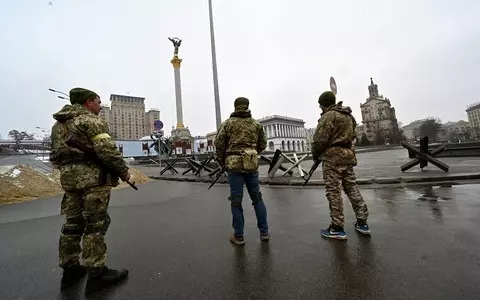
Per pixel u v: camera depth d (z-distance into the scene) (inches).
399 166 442.6
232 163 125.3
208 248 121.1
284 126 4650.6
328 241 121.3
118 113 3853.3
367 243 115.1
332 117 132.3
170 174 573.6
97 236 91.4
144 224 171.2
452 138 5226.4
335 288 80.4
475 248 102.8
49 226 180.7
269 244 122.2
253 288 83.4
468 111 5570.9
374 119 5147.6
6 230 170.4
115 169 94.2
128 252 120.3
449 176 260.8
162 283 89.7
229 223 164.7
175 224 168.1
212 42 713.6
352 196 132.0
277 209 193.6
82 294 86.3
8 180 320.5
